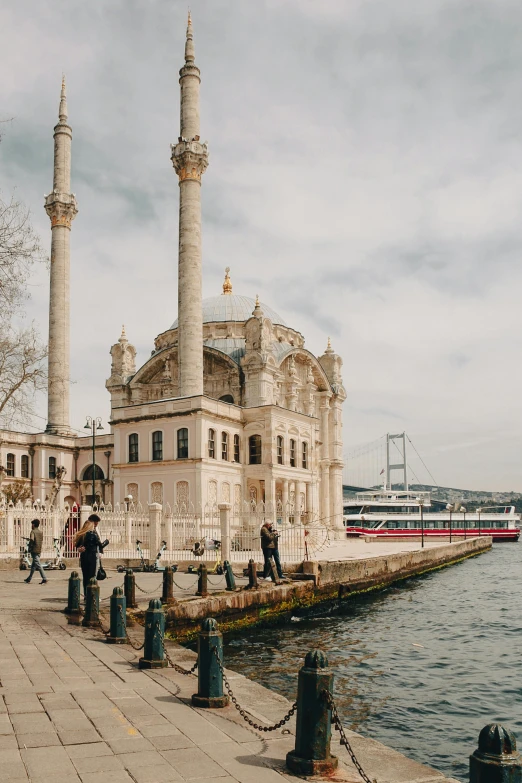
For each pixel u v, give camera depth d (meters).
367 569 42.78
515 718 17.33
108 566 37.59
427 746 15.28
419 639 27.73
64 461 71.19
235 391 68.31
